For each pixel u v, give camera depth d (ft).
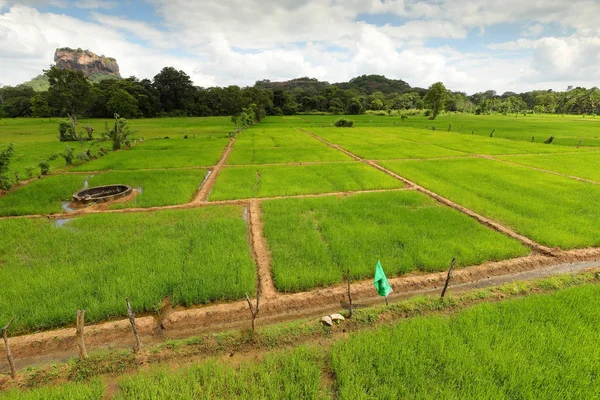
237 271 24.25
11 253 27.68
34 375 15.70
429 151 83.92
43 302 20.57
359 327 19.08
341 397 13.92
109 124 195.11
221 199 43.65
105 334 18.74
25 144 104.17
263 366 15.75
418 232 31.37
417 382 14.52
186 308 21.09
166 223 34.68
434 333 17.35
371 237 29.99
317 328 18.75
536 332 17.48
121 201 43.27
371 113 326.85
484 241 29.22
